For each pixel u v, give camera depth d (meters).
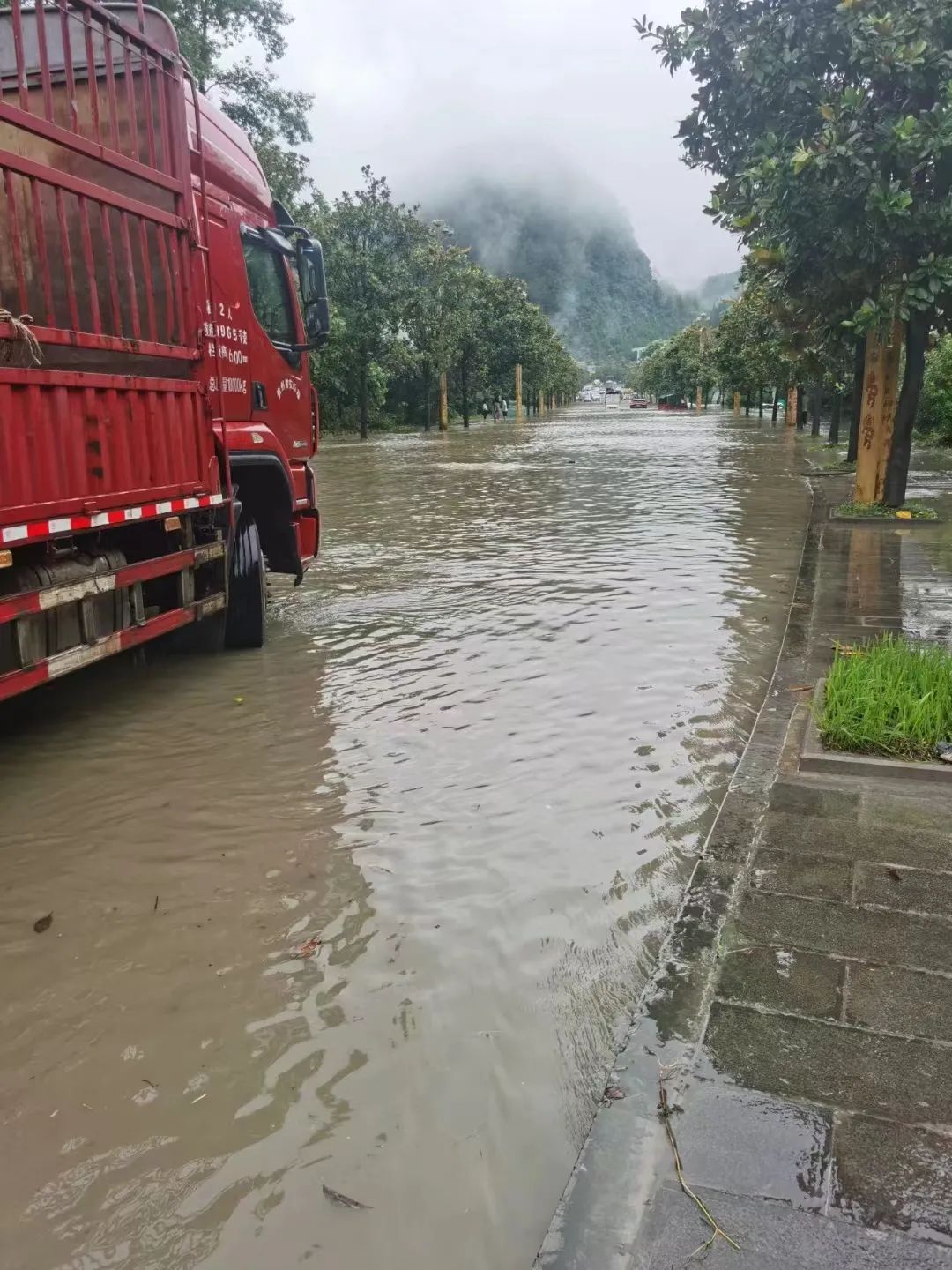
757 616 7.68
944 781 4.34
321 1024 2.88
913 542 11.02
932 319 12.32
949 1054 2.56
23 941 3.36
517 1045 2.77
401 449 33.56
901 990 2.84
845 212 8.88
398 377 52.94
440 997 2.99
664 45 10.06
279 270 7.74
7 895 3.68
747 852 3.74
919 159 8.52
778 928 3.20
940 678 4.91
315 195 38.22
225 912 3.51
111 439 5.12
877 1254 1.97
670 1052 2.60
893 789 4.28
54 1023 2.92
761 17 9.48
